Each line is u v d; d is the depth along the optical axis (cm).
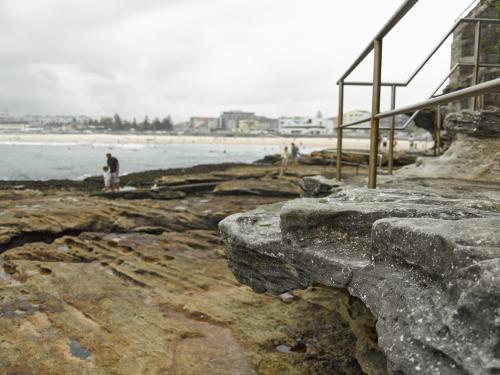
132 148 9481
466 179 566
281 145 13575
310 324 488
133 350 438
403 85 621
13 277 675
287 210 323
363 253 288
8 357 425
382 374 334
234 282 635
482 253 186
